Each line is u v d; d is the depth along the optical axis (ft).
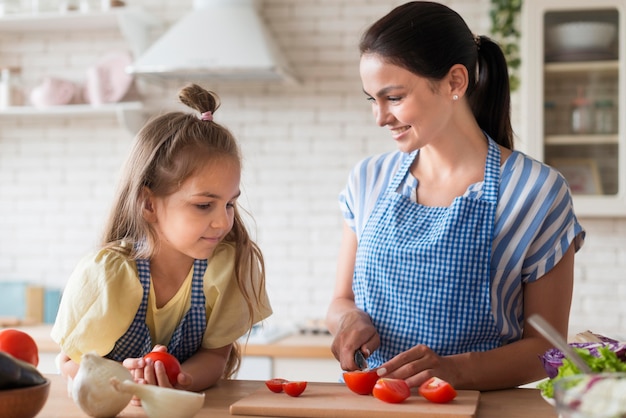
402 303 5.14
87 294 4.66
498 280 5.01
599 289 11.95
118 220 4.98
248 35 11.41
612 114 11.09
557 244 5.03
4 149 13.10
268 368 10.00
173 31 11.59
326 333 11.08
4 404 3.41
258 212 12.51
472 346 5.06
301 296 12.41
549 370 3.95
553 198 5.03
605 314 11.93
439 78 4.85
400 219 5.27
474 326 5.00
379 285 5.23
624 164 10.99
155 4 12.82
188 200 4.62
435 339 5.06
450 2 12.23
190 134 4.73
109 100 12.28
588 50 11.10
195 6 11.94
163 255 4.93
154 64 11.30
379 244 5.24
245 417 3.90
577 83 11.16
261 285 5.31
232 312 5.03
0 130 13.10
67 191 12.95
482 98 5.48
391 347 5.19
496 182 5.11
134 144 4.94
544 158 11.20
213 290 4.97
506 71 5.47
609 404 2.95
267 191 12.51
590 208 11.05
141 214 4.83
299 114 12.48
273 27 12.55
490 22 12.12
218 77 12.01
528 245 4.99
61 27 12.77
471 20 12.17
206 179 4.61
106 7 12.23
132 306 4.74
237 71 11.42
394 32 4.78
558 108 11.20
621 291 11.91
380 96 4.90
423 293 5.08
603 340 4.26
